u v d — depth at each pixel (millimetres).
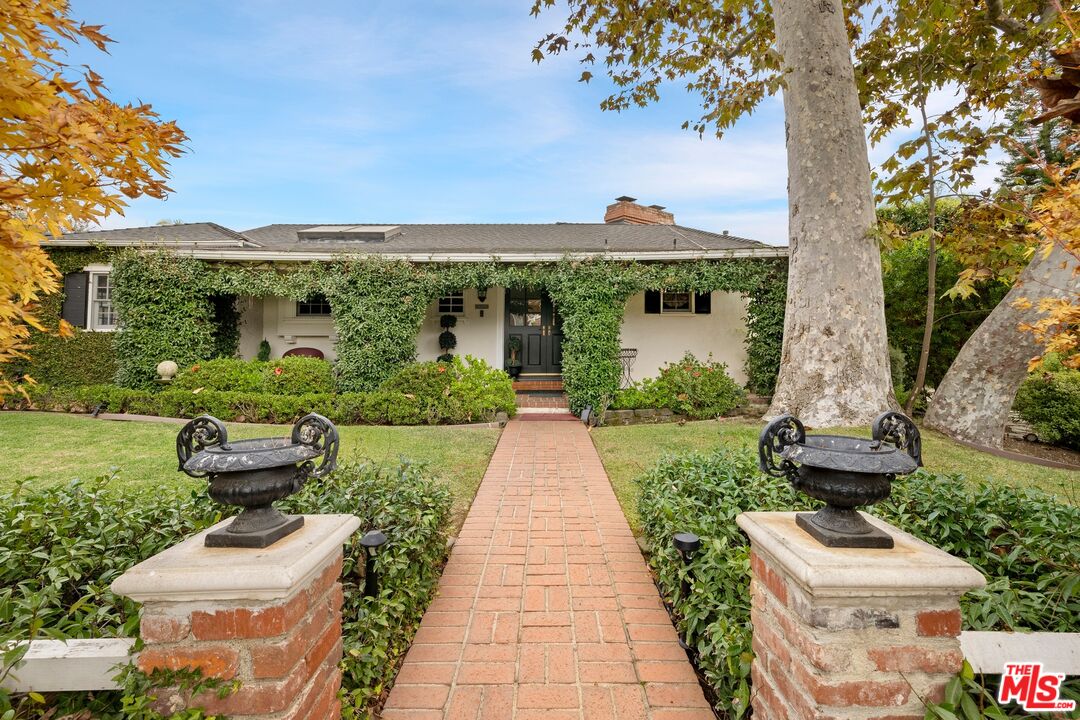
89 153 1773
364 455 6285
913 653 1446
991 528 2553
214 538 1561
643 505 3768
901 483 3080
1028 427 8922
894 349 9625
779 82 7344
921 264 9492
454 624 2990
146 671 1436
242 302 12367
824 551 1522
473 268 10320
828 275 7645
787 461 1702
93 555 2287
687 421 9430
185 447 1642
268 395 9297
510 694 2420
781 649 1669
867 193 7781
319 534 1700
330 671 1776
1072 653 1546
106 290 11641
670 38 10133
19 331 2105
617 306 10094
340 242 12961
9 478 5301
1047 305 2084
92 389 10008
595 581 3496
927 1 7699
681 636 2758
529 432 8406
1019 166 2355
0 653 1508
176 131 2004
